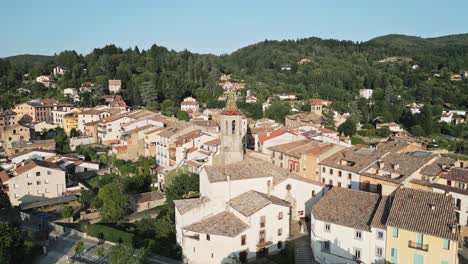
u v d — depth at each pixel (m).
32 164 100.19
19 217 88.56
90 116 168.50
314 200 76.75
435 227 51.69
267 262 61.44
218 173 67.31
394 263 54.41
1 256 61.53
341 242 59.31
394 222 53.94
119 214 82.88
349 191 65.31
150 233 73.88
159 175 106.62
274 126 151.75
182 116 169.38
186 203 66.94
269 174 71.06
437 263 51.12
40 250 70.38
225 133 76.81
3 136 150.75
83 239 76.25
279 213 64.69
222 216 64.62
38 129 168.50
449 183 73.44
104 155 131.50
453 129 198.12
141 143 130.00
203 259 61.22
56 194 101.06
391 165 79.19
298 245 66.06
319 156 89.19
